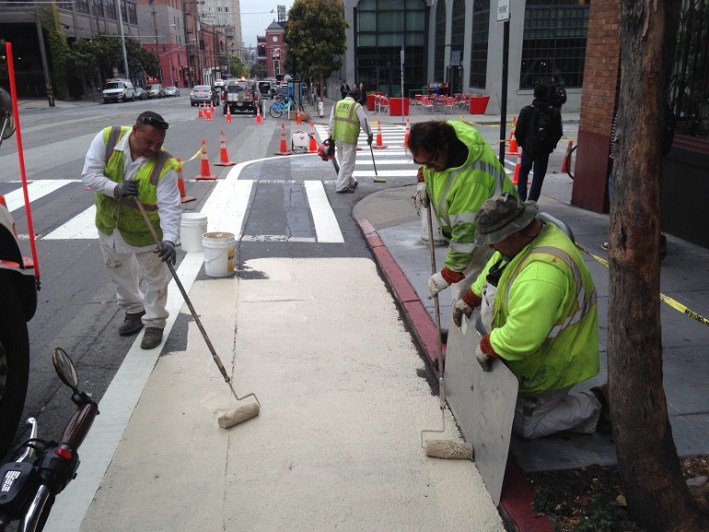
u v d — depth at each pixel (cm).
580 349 308
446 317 507
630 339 247
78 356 461
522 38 2758
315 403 394
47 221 861
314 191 1080
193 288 595
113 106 4591
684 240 706
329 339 488
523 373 314
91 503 304
